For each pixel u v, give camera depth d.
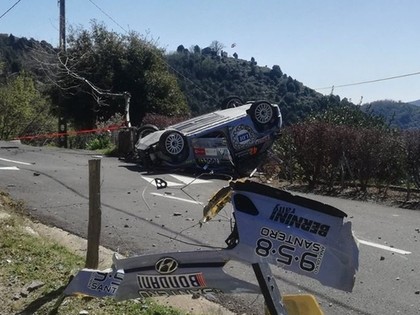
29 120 42.41
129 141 20.30
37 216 9.80
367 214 10.89
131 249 7.95
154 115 27.28
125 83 33.78
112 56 33.81
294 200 3.83
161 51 35.62
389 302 6.16
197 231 9.05
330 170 14.48
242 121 15.87
